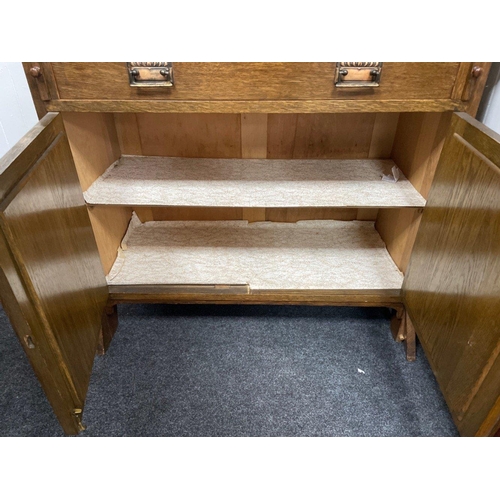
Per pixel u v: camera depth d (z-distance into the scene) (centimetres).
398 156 121
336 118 121
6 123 121
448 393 80
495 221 65
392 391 104
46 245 71
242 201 102
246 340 119
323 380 107
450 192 82
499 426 67
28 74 79
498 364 63
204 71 79
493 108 94
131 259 125
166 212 143
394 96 82
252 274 119
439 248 87
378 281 116
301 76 80
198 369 110
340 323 125
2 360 113
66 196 83
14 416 98
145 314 128
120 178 112
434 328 87
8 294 59
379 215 139
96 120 107
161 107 83
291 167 122
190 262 124
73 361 80
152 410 100
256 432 95
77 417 80
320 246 133
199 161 125
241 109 83
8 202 59
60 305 76
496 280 64
